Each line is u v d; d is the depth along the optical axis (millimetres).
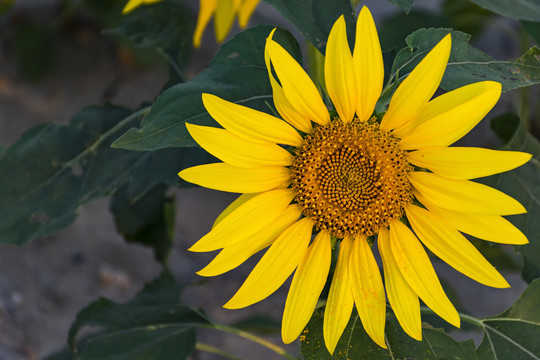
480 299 1272
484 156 801
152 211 1045
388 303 860
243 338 1221
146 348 927
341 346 828
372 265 820
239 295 814
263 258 819
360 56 797
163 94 819
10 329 1126
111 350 927
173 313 952
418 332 811
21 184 920
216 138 801
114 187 920
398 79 830
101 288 1244
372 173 820
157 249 1061
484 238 811
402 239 821
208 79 839
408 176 820
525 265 878
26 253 1263
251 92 843
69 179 925
